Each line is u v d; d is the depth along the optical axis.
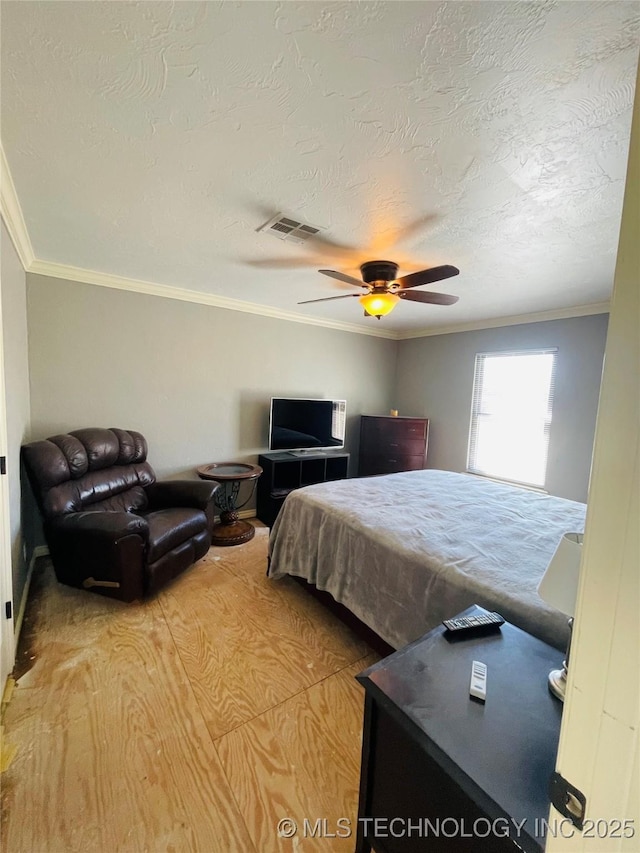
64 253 2.57
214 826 1.16
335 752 1.42
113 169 1.58
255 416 4.10
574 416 3.60
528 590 1.42
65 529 2.24
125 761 1.35
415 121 1.27
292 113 1.24
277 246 2.37
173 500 3.09
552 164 1.47
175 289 3.39
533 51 0.99
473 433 4.48
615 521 0.43
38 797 1.21
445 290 3.13
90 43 1.01
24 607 2.28
